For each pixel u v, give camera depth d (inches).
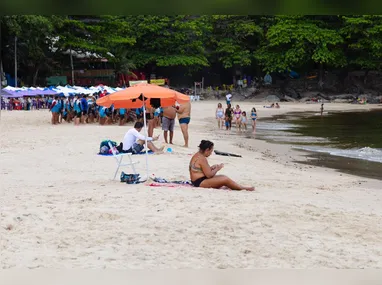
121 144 698.2
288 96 2832.2
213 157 749.3
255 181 562.9
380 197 505.4
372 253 299.9
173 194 433.4
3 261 269.4
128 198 417.7
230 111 1341.0
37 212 362.6
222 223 346.3
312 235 329.7
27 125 1222.3
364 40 2716.5
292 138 1167.0
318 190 528.4
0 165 624.4
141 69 3041.3
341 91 2913.4
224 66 2962.6
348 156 875.4
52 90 1828.2
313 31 2758.4
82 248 293.1
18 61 2201.0
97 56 2511.1
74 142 865.5
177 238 313.7
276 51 2913.4
